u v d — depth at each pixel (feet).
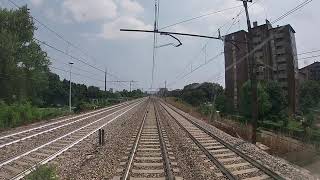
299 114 225.97
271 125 164.45
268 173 48.60
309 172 58.39
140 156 61.26
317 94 235.40
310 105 219.20
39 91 256.52
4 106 135.23
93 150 67.62
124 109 233.76
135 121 136.46
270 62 262.67
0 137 84.79
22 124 130.11
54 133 95.30
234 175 46.52
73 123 128.36
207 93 337.52
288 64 260.21
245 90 183.42
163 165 53.83
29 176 39.91
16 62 228.63
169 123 128.88
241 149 70.33
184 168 52.21
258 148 77.92
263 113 184.55
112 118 153.28
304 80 274.98
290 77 259.80
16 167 52.16
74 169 50.96
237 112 236.22
